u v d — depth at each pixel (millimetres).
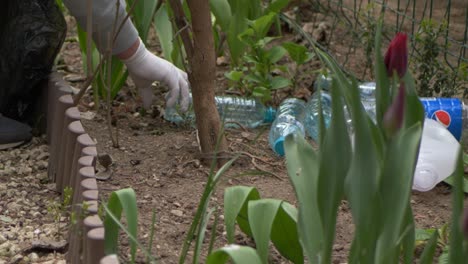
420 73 6004
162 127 5391
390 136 2529
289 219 3521
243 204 3641
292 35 7473
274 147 4941
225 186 4527
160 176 4648
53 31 5195
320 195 2801
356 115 2711
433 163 4543
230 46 5797
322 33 7328
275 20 6461
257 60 5562
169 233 4016
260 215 3283
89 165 4004
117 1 4633
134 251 3371
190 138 5195
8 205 4391
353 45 7098
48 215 4289
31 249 3932
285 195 4445
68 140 4355
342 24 7156
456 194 2652
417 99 2961
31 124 5488
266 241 3230
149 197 4387
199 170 4723
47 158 5031
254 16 5945
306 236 3053
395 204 2701
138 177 4621
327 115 5238
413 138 2684
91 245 3266
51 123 5062
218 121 4750
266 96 5461
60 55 6777
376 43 2953
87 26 4684
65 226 4137
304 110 5438
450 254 2686
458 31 7656
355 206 2732
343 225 4168
